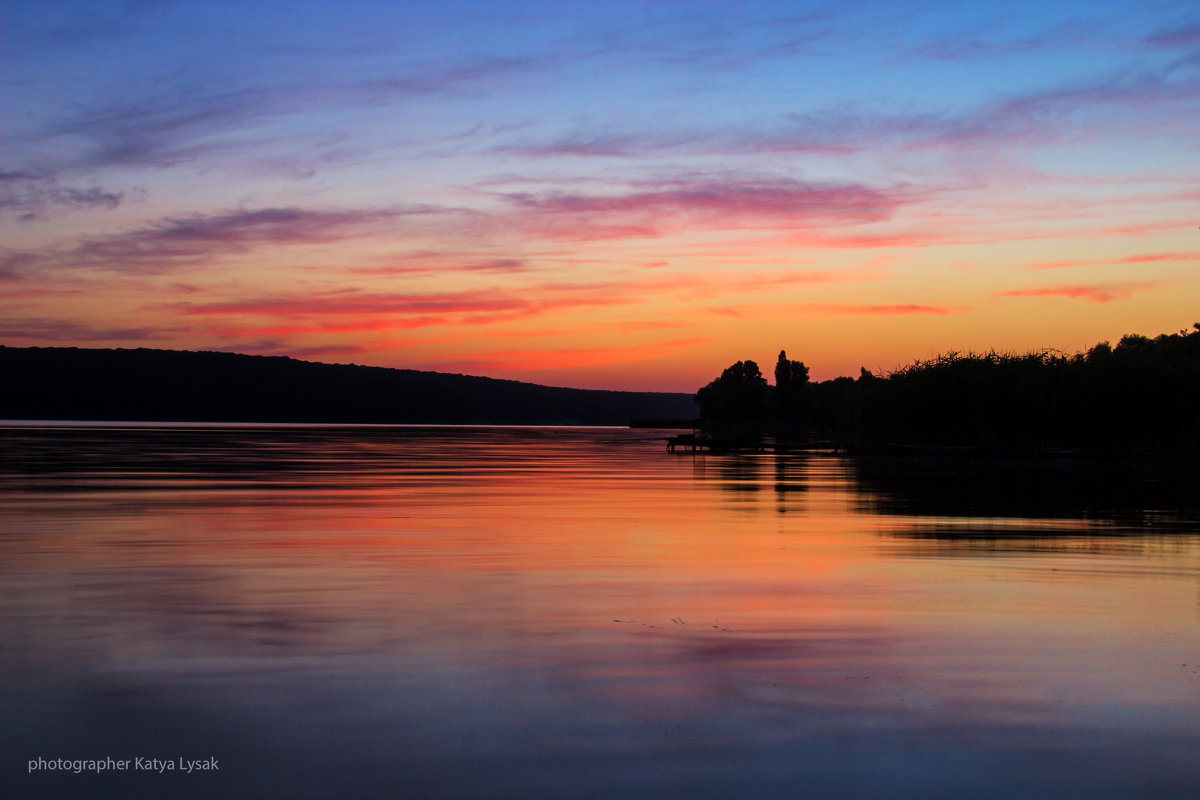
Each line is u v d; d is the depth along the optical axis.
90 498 26.38
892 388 78.69
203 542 17.30
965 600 12.09
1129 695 8.06
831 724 7.28
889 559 15.70
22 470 39.16
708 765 6.48
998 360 77.50
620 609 11.37
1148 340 122.00
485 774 6.31
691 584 13.12
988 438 77.06
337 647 9.38
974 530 20.14
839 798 6.02
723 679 8.40
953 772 6.42
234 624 10.40
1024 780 6.31
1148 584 13.38
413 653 9.18
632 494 30.31
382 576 13.63
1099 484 36.88
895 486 35.12
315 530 19.38
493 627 10.34
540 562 15.12
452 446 86.56
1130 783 6.28
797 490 32.78
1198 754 6.78
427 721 7.25
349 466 46.44
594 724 7.23
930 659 9.13
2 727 7.09
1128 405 71.31
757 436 153.88
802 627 10.45
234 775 6.29
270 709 7.50
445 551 16.38
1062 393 72.25
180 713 7.39
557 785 6.16
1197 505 27.08
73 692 7.88
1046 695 8.04
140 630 10.08
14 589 12.44
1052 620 10.92
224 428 167.88
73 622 10.45
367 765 6.44
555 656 9.11
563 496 29.20
